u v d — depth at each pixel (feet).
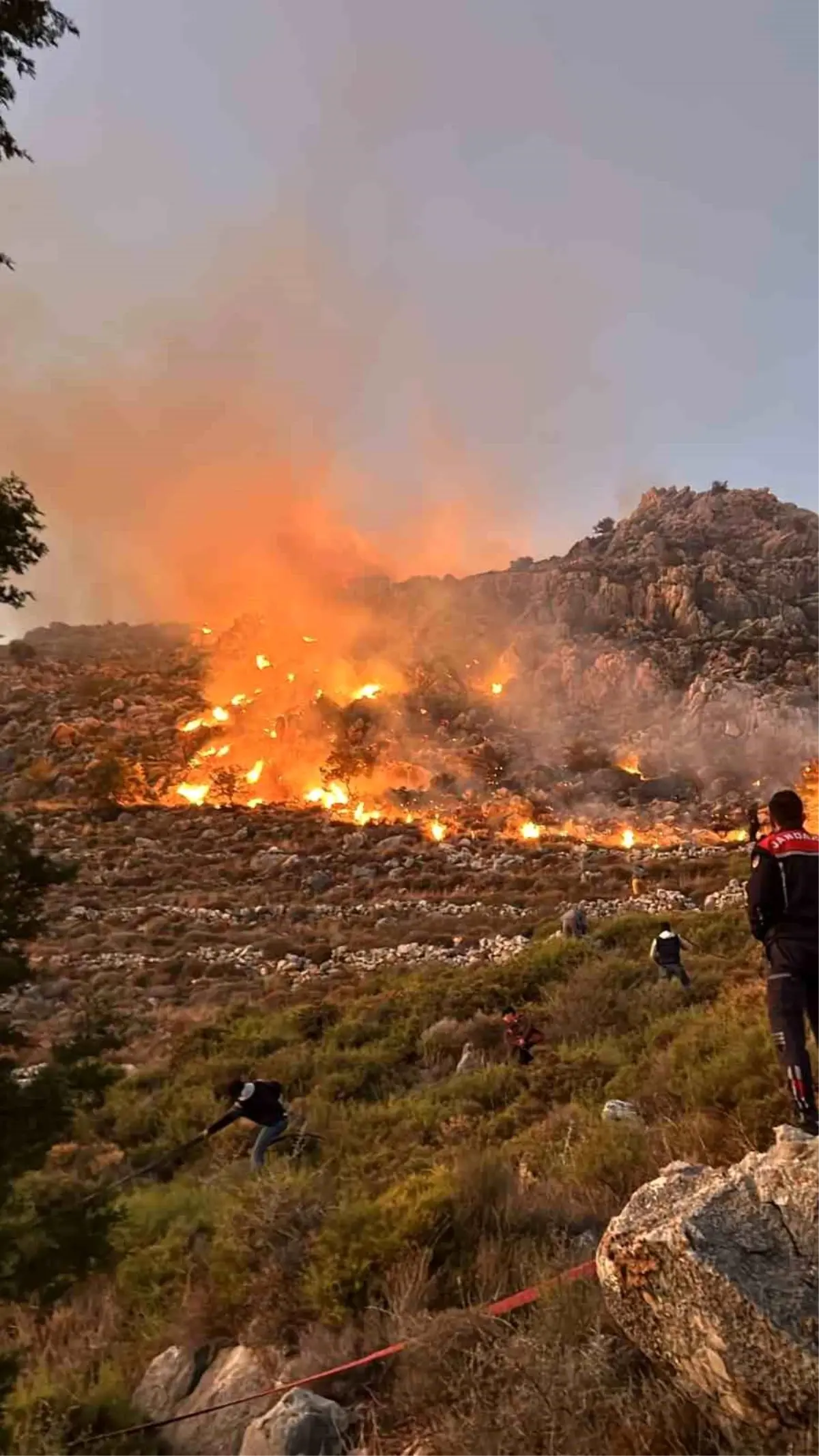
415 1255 16.62
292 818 219.20
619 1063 32.99
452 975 70.23
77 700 372.17
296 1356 16.15
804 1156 10.10
